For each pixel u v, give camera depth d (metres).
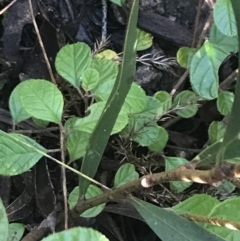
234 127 0.12
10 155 0.21
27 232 0.27
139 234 0.29
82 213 0.23
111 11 0.30
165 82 0.30
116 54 0.28
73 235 0.11
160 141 0.26
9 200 0.27
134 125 0.26
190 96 0.27
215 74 0.24
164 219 0.18
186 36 0.30
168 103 0.27
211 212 0.19
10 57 0.28
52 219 0.25
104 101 0.23
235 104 0.12
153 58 0.29
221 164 0.13
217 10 0.23
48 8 0.29
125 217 0.29
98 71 0.25
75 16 0.29
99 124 0.18
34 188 0.27
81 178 0.20
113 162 0.28
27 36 0.29
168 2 0.30
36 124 0.27
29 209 0.27
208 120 0.30
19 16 0.28
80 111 0.28
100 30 0.30
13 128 0.25
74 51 0.23
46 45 0.28
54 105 0.22
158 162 0.28
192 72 0.24
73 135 0.22
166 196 0.26
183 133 0.30
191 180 0.14
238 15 0.12
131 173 0.24
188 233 0.17
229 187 0.27
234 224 0.16
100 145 0.19
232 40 0.24
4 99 0.28
